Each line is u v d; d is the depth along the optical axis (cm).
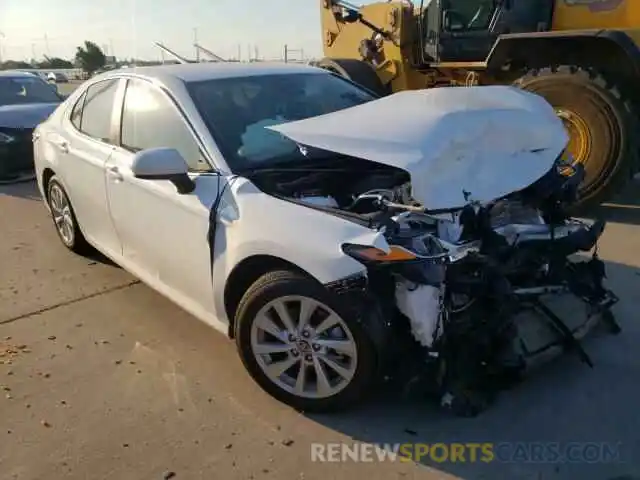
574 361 339
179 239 350
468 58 716
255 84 400
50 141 509
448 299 277
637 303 402
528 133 340
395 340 283
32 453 285
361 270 266
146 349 372
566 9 638
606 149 579
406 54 774
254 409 312
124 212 402
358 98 432
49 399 325
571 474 261
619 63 602
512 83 646
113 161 411
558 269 328
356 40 848
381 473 266
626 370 330
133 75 418
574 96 584
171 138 368
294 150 361
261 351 313
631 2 602
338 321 284
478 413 298
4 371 353
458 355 285
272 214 299
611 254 489
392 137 310
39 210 700
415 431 290
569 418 295
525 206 347
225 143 346
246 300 309
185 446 286
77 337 390
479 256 278
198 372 345
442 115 330
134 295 449
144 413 311
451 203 293
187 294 361
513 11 665
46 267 510
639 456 270
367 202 314
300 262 282
